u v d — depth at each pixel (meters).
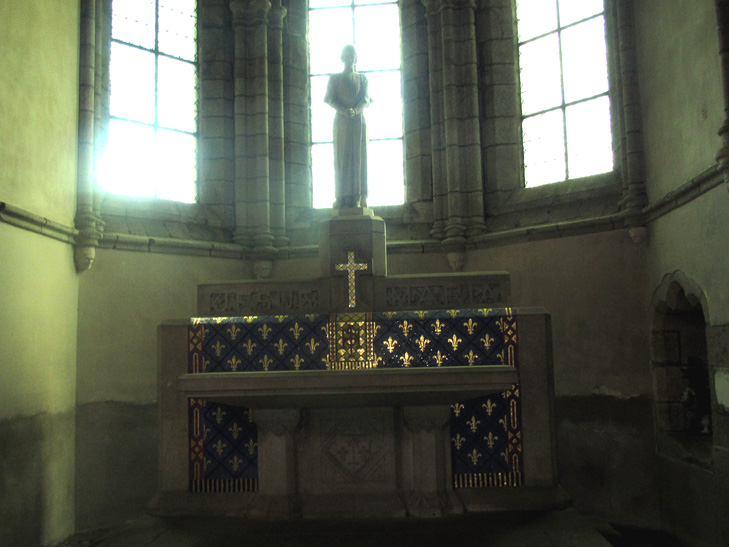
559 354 8.87
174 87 10.06
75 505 8.17
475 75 9.98
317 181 10.75
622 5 8.48
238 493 6.66
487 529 5.89
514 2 10.29
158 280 9.12
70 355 8.19
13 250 6.90
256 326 6.82
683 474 7.40
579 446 8.66
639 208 8.20
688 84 7.02
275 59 10.39
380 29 10.80
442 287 6.88
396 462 6.59
